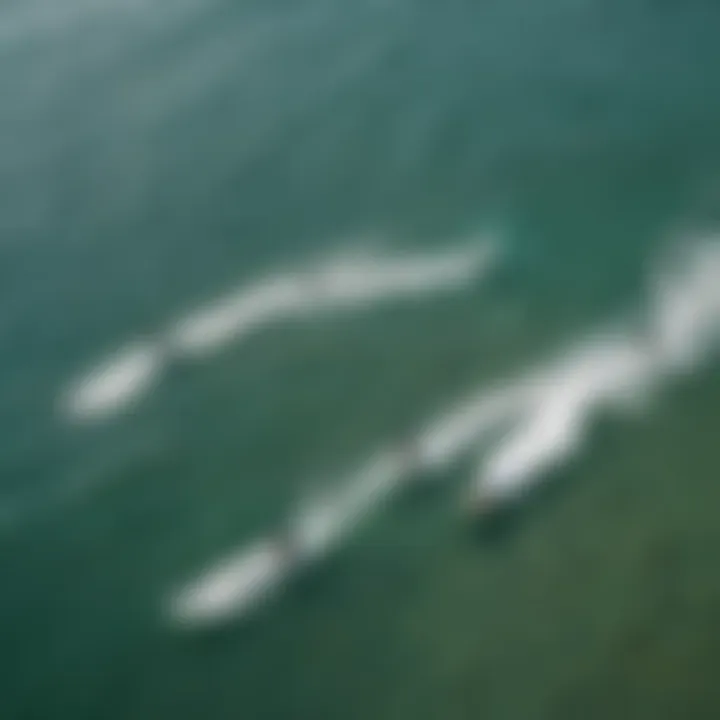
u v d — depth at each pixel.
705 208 77.06
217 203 86.19
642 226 76.56
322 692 53.78
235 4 111.25
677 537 57.00
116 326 76.06
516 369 67.44
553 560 57.06
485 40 97.81
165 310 76.44
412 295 74.12
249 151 91.00
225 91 98.38
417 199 83.19
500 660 53.66
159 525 62.56
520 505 59.34
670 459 60.34
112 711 54.81
